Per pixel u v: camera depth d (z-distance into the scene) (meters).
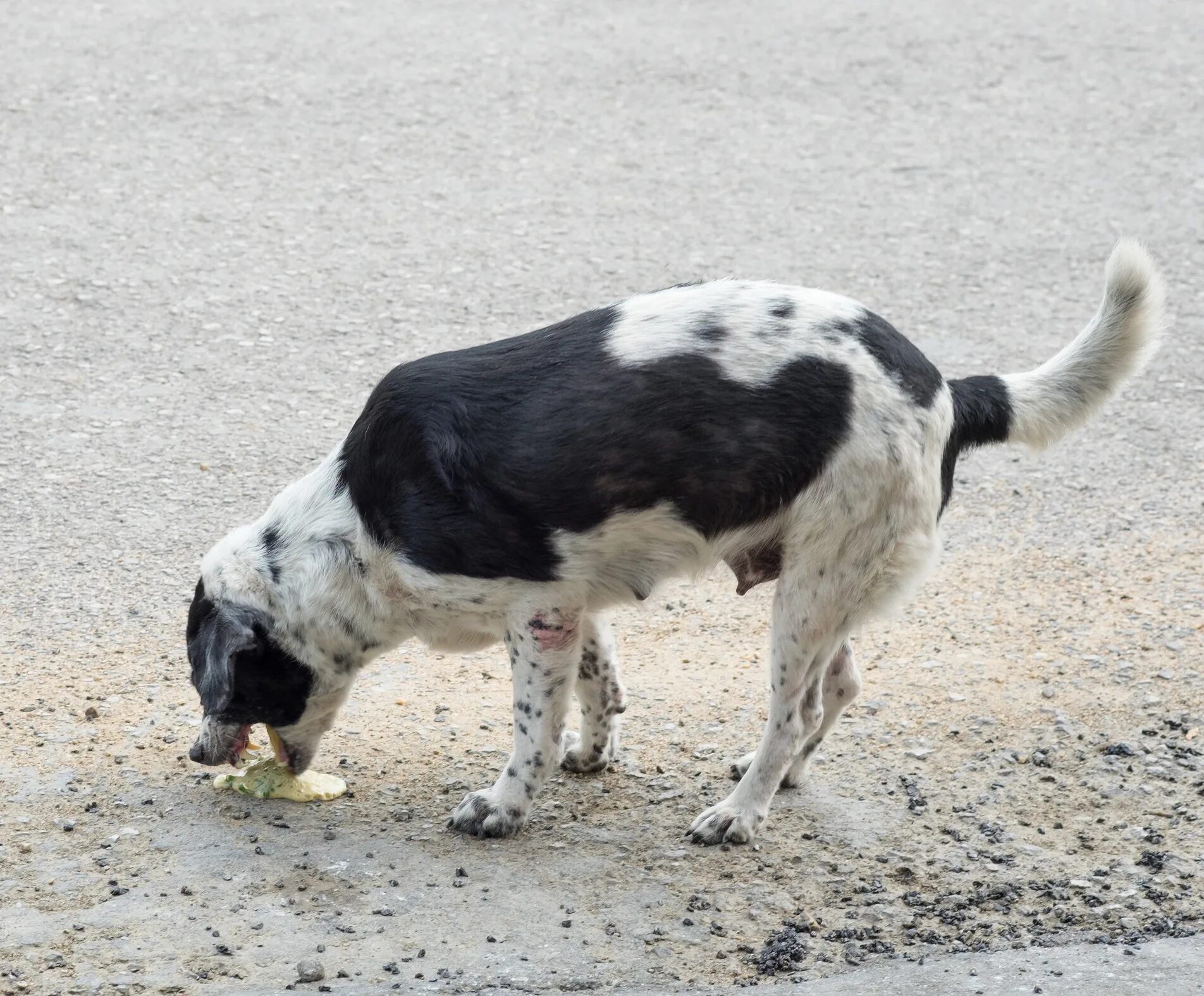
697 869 6.60
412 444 6.38
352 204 14.99
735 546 6.63
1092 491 10.47
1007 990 5.65
